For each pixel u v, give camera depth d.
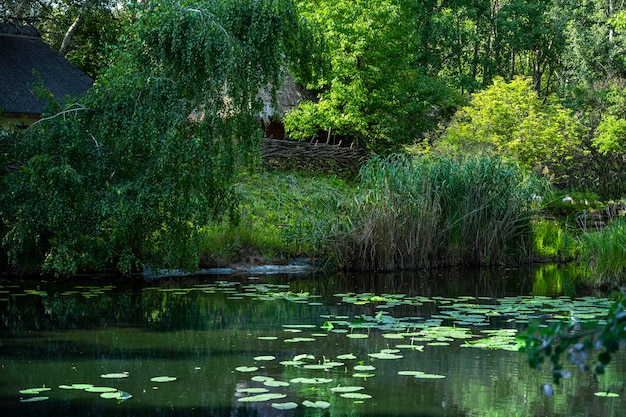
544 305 9.80
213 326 8.21
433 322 8.44
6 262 12.12
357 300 10.18
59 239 10.79
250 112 10.84
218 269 13.62
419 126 26.89
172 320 8.59
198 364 6.43
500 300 10.20
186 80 10.43
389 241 14.04
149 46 10.56
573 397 5.51
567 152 20.94
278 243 14.39
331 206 15.32
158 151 10.32
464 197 14.80
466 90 38.81
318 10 24.55
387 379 5.97
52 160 10.42
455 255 14.82
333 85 24.06
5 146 11.41
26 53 20.02
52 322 8.41
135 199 10.52
